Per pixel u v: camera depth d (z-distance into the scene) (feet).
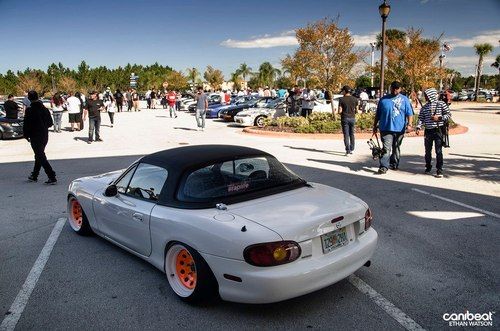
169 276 12.57
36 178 29.89
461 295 12.17
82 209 17.40
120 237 15.06
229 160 13.29
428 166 29.01
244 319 11.23
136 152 42.16
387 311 11.40
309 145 44.19
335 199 12.47
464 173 28.89
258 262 10.11
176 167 12.96
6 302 12.55
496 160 33.73
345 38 63.98
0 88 256.11
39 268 14.88
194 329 10.83
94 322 11.30
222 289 10.84
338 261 11.00
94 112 50.03
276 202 11.97
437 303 11.76
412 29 96.58
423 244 16.08
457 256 14.90
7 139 56.13
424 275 13.46
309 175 29.07
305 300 12.11
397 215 19.75
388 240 16.57
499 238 16.57
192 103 109.60
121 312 11.76
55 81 251.80
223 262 10.63
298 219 10.84
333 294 12.39
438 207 20.92
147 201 13.44
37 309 12.07
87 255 15.99
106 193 14.61
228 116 76.95
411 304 11.73
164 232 12.32
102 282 13.67
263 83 261.65
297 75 68.54
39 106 27.81
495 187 24.76
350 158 35.70
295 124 57.06
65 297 12.73
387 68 101.91
